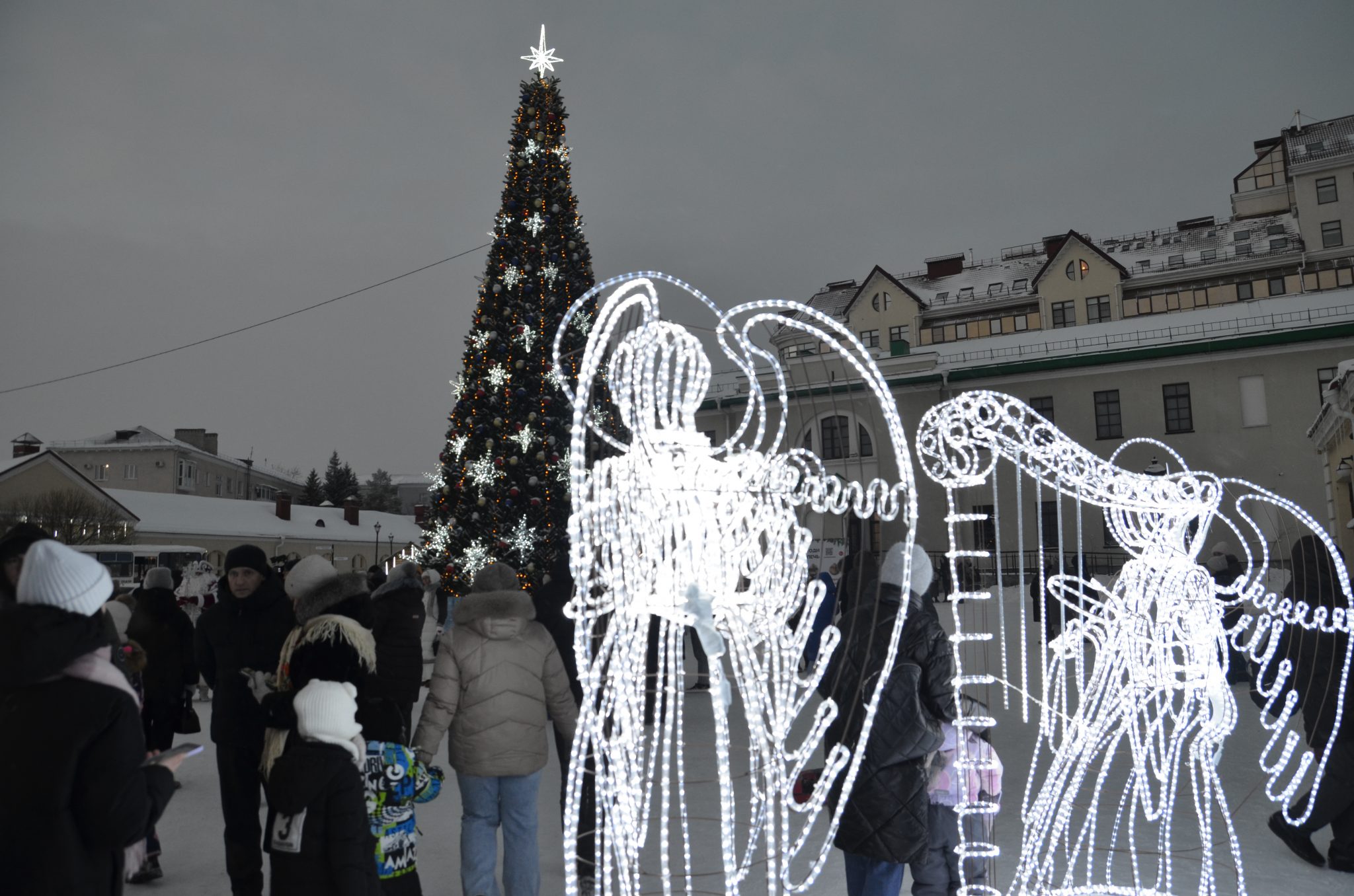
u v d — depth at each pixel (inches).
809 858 180.4
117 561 886.4
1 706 87.9
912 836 123.5
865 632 130.5
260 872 155.2
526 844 148.6
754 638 108.0
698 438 106.4
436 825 218.8
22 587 89.2
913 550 136.2
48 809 84.9
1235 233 1705.2
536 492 448.8
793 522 110.2
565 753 164.1
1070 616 401.7
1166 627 154.8
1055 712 171.6
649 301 102.7
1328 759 174.4
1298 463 1047.6
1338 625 176.7
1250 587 185.0
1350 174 1593.3
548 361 457.4
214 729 155.5
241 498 2413.9
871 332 1836.9
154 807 92.0
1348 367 601.0
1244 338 1063.6
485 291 479.2
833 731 129.7
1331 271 1537.9
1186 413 1099.9
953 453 153.6
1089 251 1670.8
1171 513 155.2
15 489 1158.3
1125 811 212.1
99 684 89.4
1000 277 1871.3
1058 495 164.1
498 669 148.0
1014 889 149.4
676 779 234.2
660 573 103.1
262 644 155.2
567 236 480.7
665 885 100.1
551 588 222.8
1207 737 151.3
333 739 115.4
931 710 130.6
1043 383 1152.8
